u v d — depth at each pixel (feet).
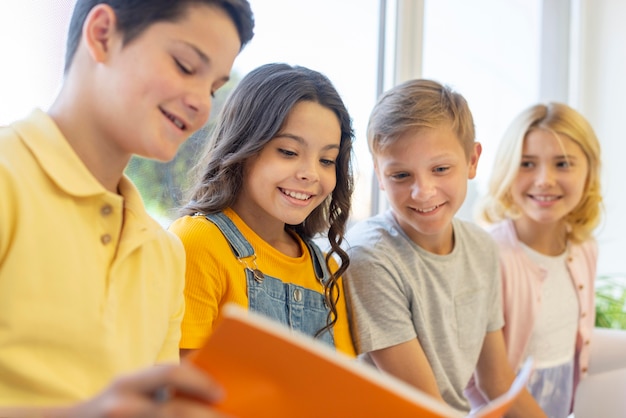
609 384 4.95
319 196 3.52
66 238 2.20
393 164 3.86
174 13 2.18
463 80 6.71
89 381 2.24
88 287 2.24
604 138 7.57
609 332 5.22
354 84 5.57
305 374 1.71
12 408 1.65
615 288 7.13
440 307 4.04
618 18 7.46
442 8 6.47
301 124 3.38
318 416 1.78
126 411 1.40
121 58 2.20
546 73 7.50
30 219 2.13
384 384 1.72
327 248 4.39
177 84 2.20
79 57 2.30
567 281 5.23
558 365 5.08
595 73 7.64
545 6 7.45
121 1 2.19
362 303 3.87
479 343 4.27
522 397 4.37
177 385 1.50
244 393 1.73
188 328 3.14
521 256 5.09
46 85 3.66
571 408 5.24
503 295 5.00
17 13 3.54
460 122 3.95
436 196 3.82
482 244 4.47
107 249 2.35
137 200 2.51
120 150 2.36
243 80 3.61
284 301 3.48
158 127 2.22
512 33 7.16
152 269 2.58
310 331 3.56
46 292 2.15
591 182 5.27
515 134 5.17
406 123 3.81
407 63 5.87
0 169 2.11
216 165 3.54
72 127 2.31
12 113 3.55
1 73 3.50
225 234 3.38
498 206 5.30
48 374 2.15
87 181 2.26
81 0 2.32
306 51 5.18
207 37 2.23
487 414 2.01
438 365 3.98
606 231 7.55
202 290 3.20
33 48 3.60
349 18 5.48
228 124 3.56
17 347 2.11
